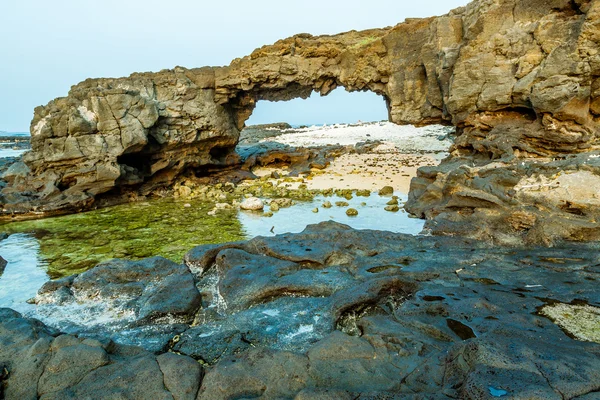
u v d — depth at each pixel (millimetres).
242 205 17656
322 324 6875
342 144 37875
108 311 7910
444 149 31812
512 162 13406
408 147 33875
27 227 15375
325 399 4316
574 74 12812
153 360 5379
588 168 11109
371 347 5527
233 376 4891
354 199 18438
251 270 8914
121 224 15609
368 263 9109
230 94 24688
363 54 21781
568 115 13094
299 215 15914
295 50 22875
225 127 25562
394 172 24344
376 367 5129
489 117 16188
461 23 17688
